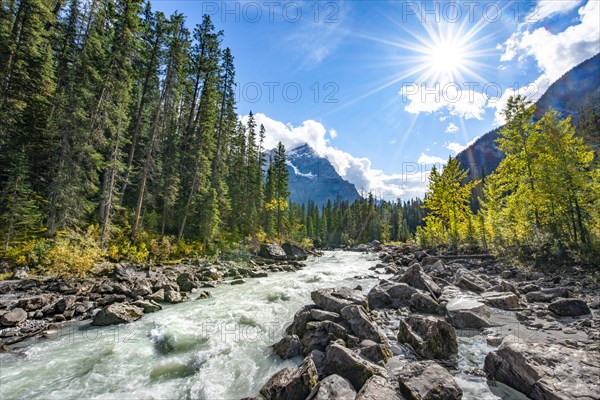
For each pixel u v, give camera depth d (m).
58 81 29.53
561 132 21.05
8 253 18.44
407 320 9.41
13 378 7.34
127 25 26.56
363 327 8.89
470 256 25.28
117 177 27.75
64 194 21.27
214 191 33.31
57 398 6.47
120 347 9.18
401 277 16.08
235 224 43.22
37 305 12.55
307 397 5.73
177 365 8.01
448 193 34.78
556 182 20.23
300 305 13.68
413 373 6.04
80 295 14.45
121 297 14.39
